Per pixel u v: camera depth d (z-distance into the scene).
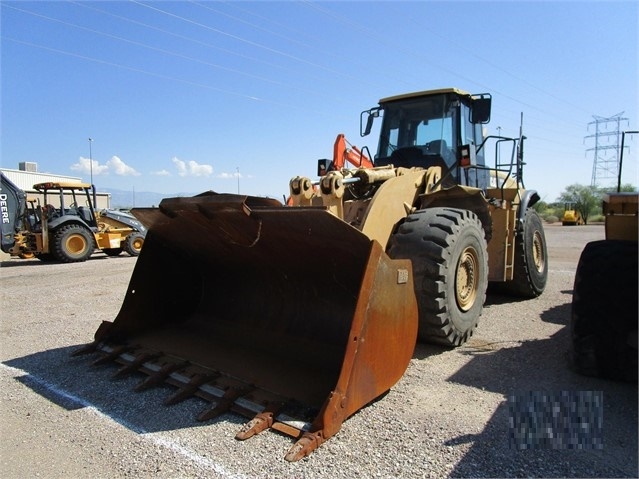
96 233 14.15
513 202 6.09
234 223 3.51
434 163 5.77
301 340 3.94
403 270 3.32
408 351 3.45
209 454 2.67
